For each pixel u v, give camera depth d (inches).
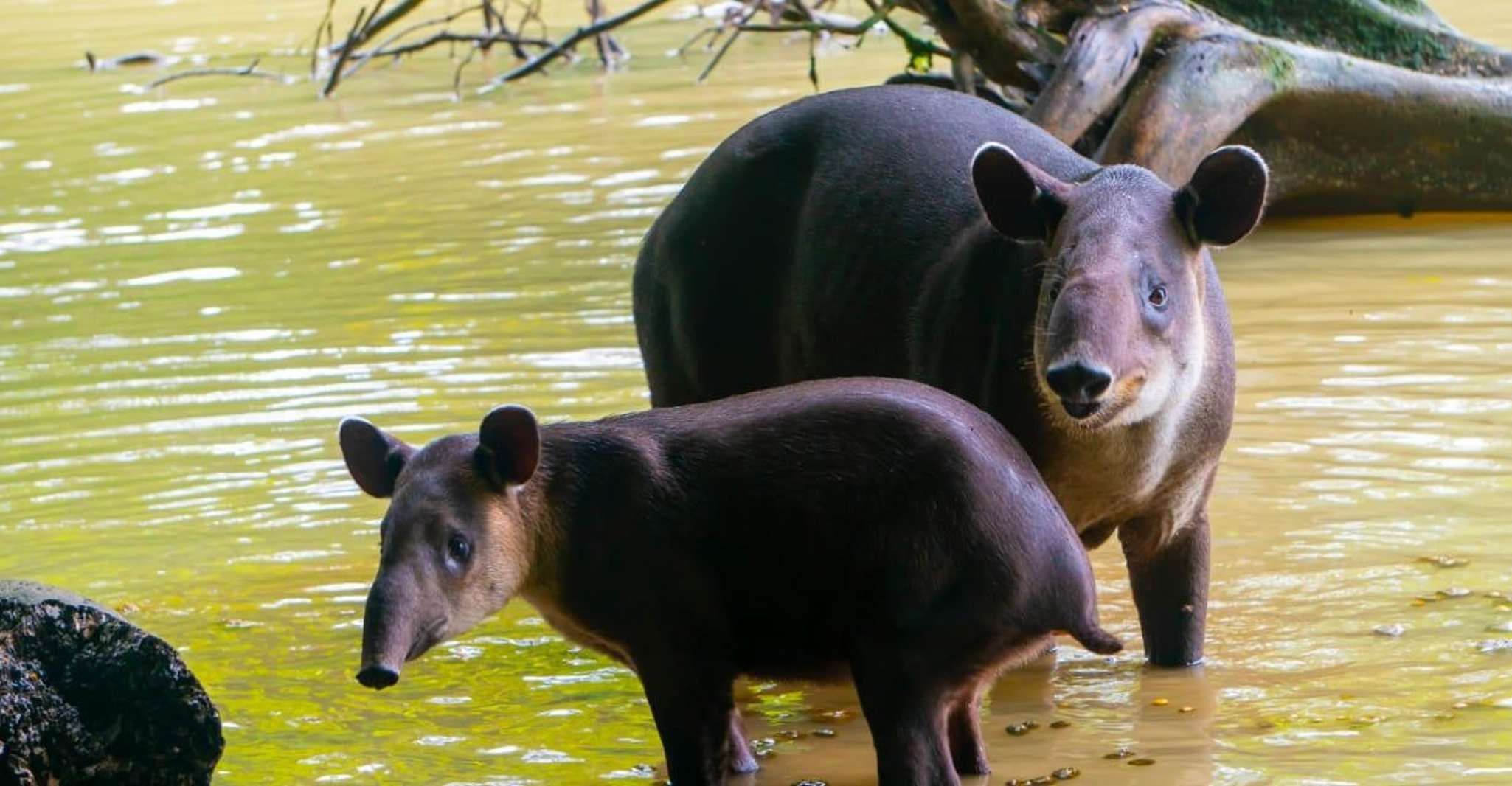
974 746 387.2
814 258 458.9
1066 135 789.9
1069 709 421.7
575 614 385.4
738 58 1412.4
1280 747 391.2
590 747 414.9
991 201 395.5
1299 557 490.3
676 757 382.0
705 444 381.4
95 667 359.9
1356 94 855.1
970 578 360.2
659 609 378.3
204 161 1164.5
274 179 1095.6
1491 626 442.6
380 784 397.7
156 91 1453.0
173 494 586.6
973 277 418.9
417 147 1163.3
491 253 882.1
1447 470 543.5
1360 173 872.9
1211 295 414.9
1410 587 467.8
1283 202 881.5
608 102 1273.4
